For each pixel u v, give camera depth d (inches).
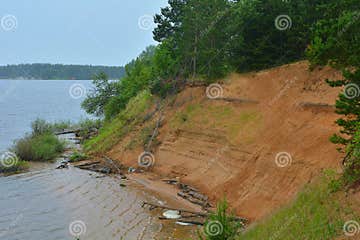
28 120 3826.3
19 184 1311.5
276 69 1286.9
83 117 4151.1
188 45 1652.3
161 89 1818.4
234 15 1550.2
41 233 885.2
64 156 1823.3
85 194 1189.7
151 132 1605.6
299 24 1282.0
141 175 1391.5
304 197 628.7
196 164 1261.1
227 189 1028.5
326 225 499.2
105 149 1772.9
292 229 553.9
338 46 884.0
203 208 1000.2
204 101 1487.5
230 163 1109.1
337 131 835.4
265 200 878.4
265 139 1051.3
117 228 908.0
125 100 2309.3
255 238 621.0
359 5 981.2
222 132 1245.7
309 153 861.8
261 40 1384.1
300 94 1087.6
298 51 1312.7
